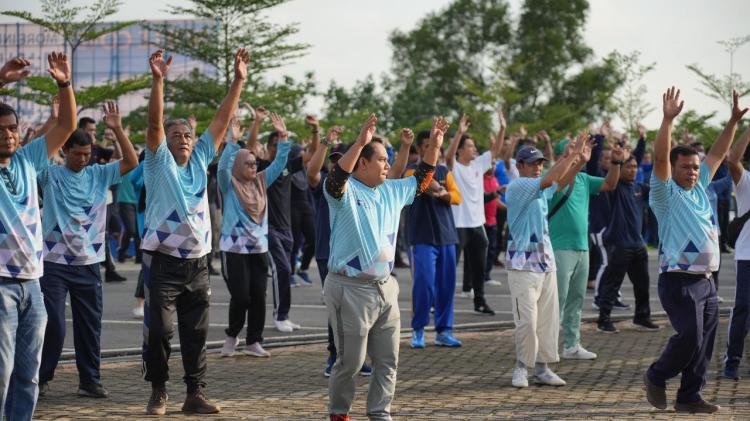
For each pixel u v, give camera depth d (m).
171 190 7.77
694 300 7.92
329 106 47.72
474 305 14.20
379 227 7.00
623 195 12.57
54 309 8.30
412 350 11.30
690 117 32.81
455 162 13.66
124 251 20.78
